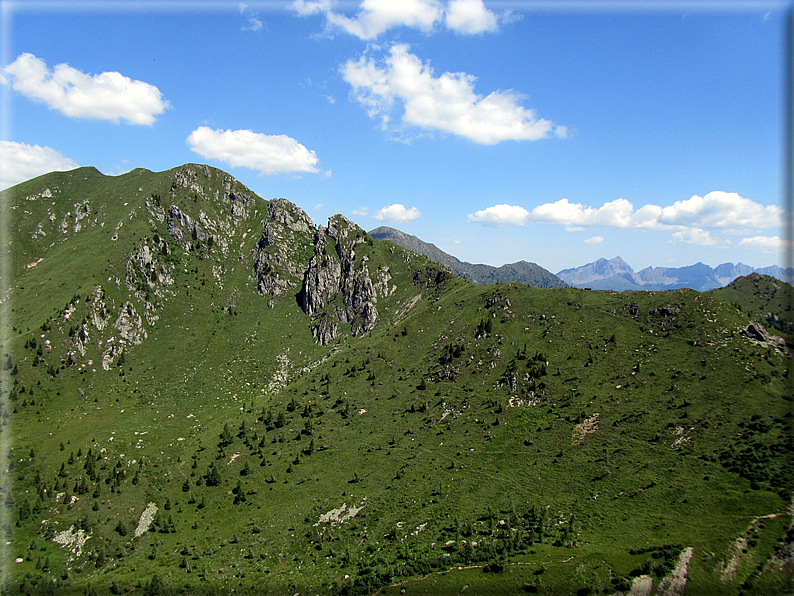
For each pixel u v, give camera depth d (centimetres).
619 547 8525
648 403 13050
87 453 15712
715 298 16100
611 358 15500
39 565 11375
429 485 12619
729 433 10950
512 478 12025
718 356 13788
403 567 9412
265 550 11300
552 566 8356
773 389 12044
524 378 15962
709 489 9462
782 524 7806
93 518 13050
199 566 10938
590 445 12350
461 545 9794
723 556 7481
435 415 16062
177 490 14350
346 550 10675
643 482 10394
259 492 13938
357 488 13300
